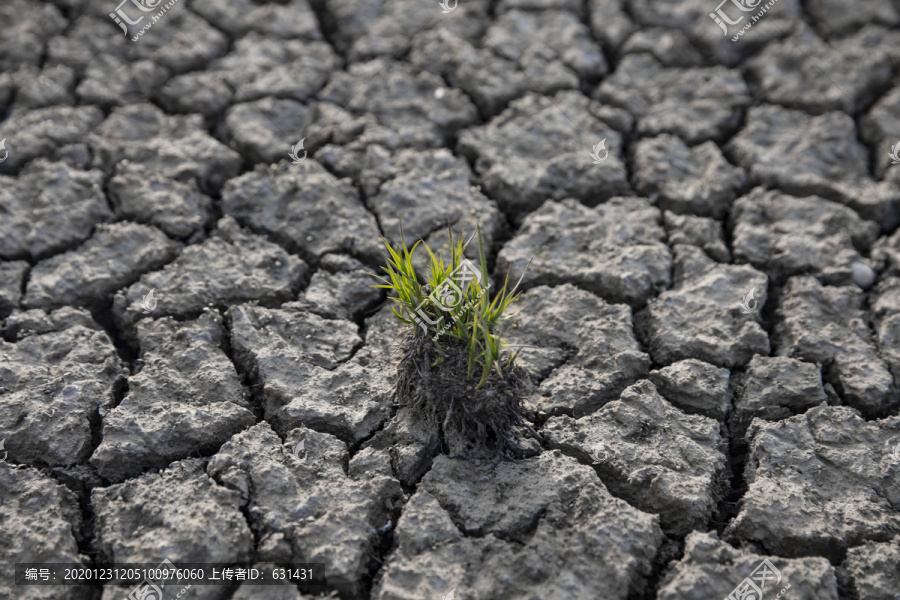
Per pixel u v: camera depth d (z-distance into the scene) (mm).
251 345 1569
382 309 1618
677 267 1646
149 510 1471
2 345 1567
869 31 1878
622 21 1882
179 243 1649
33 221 1650
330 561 1450
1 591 1443
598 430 1526
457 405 1502
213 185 1710
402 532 1469
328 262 1641
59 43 1826
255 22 1868
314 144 1740
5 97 1774
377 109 1776
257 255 1641
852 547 1476
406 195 1685
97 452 1499
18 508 1478
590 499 1478
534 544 1463
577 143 1745
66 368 1553
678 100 1805
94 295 1613
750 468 1521
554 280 1632
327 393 1542
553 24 1881
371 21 1881
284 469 1490
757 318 1604
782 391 1559
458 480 1494
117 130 1742
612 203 1695
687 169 1731
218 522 1464
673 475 1500
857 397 1560
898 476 1507
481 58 1828
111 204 1676
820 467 1515
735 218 1693
